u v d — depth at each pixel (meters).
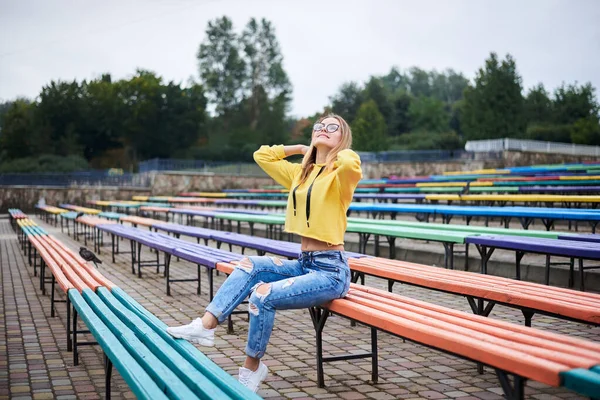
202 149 58.03
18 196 29.67
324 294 3.36
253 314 3.25
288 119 82.88
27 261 11.31
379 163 33.88
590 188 11.06
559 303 3.20
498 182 14.27
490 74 53.78
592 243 5.00
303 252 3.51
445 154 34.16
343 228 3.46
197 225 18.41
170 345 2.95
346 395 3.58
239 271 3.38
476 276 4.32
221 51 75.62
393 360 4.38
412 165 33.34
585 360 2.09
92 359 4.55
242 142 60.53
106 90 56.56
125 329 3.11
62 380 3.99
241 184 33.84
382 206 9.30
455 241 5.69
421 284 4.28
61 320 6.02
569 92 67.94
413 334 2.73
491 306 3.83
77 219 13.66
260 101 74.31
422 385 3.77
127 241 14.77
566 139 54.56
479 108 54.34
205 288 7.82
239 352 4.62
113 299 3.91
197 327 3.12
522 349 2.29
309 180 3.49
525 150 33.44
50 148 52.25
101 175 32.41
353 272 5.38
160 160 32.84
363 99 68.19
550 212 6.91
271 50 75.69
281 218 9.29
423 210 8.62
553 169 18.27
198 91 59.19
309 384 3.81
